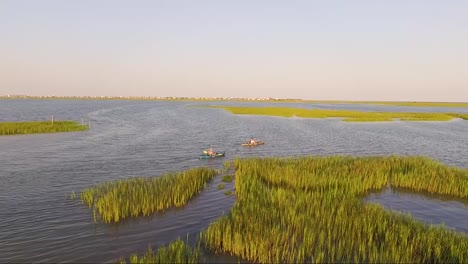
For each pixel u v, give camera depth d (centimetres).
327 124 7388
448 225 1794
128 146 4141
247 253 1336
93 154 3562
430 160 2920
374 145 4591
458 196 2245
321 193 1938
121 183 2184
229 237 1389
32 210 1841
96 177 2595
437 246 1328
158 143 4447
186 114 10619
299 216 1561
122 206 1748
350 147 4400
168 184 2178
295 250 1315
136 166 3031
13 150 3728
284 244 1352
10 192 2167
